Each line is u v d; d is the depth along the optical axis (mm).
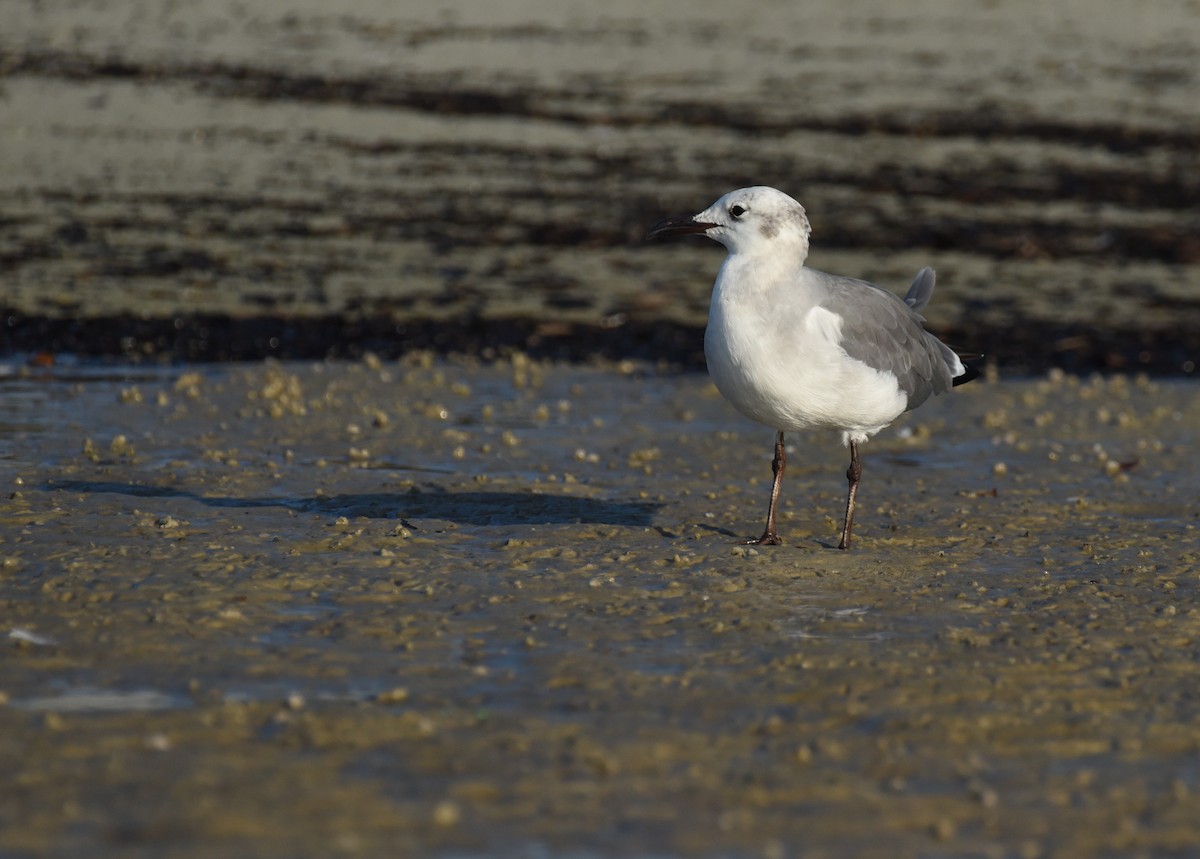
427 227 26641
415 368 19594
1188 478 15258
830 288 11766
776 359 11398
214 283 22953
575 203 28422
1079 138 34531
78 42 38531
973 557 12188
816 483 14820
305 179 29016
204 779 7645
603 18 45844
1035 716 8867
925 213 28750
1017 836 7395
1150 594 11234
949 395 19031
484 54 40250
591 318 22453
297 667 9266
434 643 9789
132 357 19531
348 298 22609
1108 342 22219
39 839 6992
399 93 35750
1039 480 15078
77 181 27828
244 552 11547
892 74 40094
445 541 12141
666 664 9555
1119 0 51531
